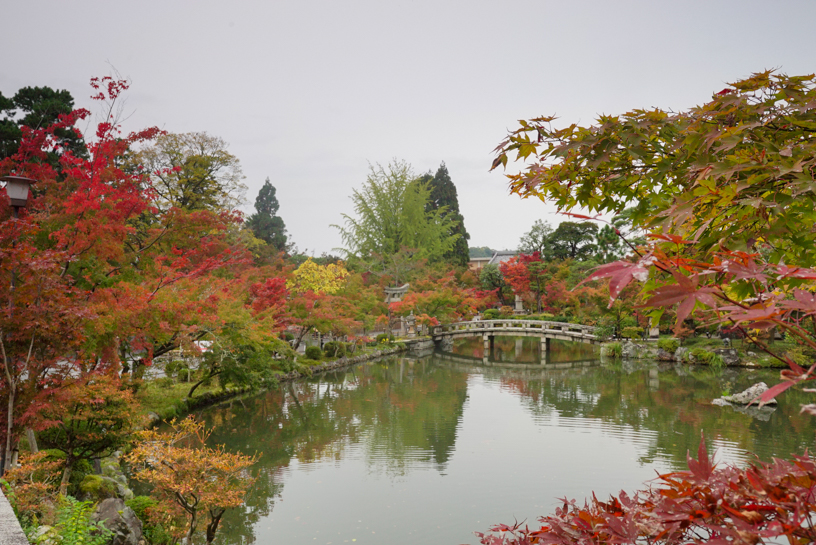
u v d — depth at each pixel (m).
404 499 10.55
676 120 2.38
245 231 32.38
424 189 49.91
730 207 1.92
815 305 1.08
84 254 9.84
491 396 21.09
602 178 2.64
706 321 1.28
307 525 9.38
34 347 7.38
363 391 22.22
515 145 2.60
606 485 11.14
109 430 8.91
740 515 1.11
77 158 11.39
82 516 5.77
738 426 15.70
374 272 44.28
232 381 18.38
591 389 22.25
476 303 42.81
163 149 22.80
